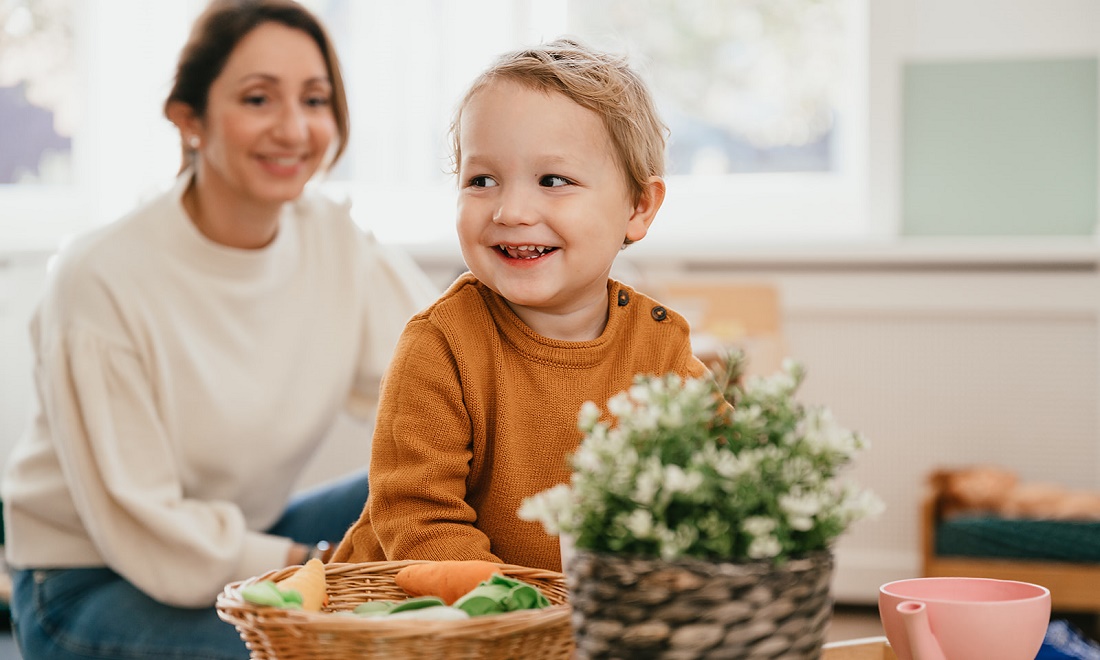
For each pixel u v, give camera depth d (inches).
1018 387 124.6
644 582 23.8
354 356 70.6
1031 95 128.0
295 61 63.0
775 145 138.6
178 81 63.5
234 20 62.2
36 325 64.5
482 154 37.8
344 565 33.5
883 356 126.9
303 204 70.3
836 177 137.5
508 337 40.3
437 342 39.9
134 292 62.8
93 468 60.6
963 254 124.2
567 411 39.8
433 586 31.4
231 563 60.2
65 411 60.8
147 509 59.5
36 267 135.2
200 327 64.9
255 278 66.1
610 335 40.9
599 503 24.7
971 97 129.2
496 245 38.0
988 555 108.3
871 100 131.0
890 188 131.0
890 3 130.1
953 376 125.6
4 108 145.3
